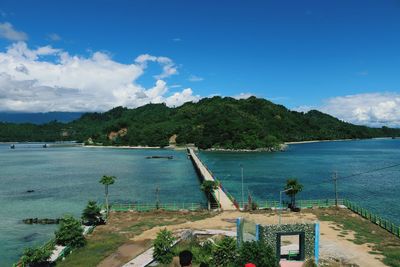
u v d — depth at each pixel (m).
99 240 54.91
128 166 177.00
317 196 97.25
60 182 125.50
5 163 195.50
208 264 40.19
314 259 42.06
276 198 94.56
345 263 43.22
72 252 49.34
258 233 41.88
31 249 44.78
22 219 76.25
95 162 198.62
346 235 55.03
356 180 123.94
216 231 57.00
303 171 147.88
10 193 105.75
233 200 80.56
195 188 112.56
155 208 78.56
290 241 49.78
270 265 35.66
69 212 82.56
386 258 44.75
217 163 181.25
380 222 61.03
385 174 137.50
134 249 49.72
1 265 51.22
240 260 36.22
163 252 43.91
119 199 96.25
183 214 70.94
